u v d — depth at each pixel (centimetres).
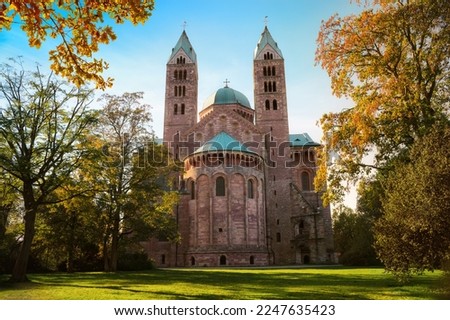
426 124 2509
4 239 4025
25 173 2756
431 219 1568
